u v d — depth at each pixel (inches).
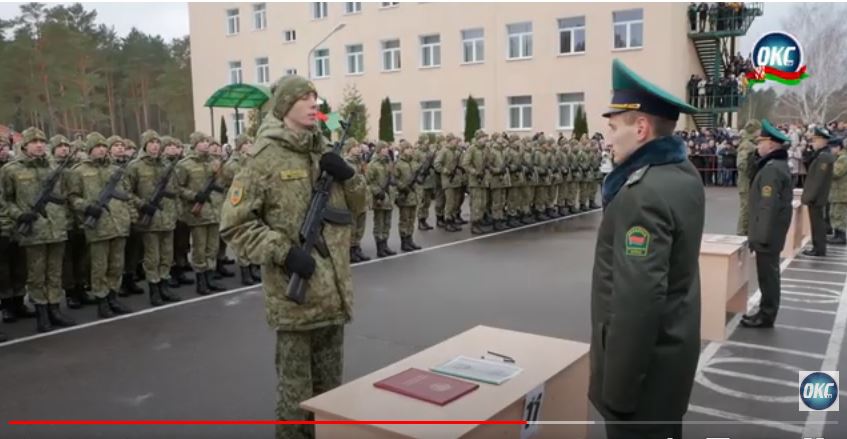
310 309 127.6
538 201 608.1
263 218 129.7
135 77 1612.9
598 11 999.6
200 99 1462.8
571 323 260.1
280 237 124.4
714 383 193.2
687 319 97.6
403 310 283.0
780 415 170.4
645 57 969.5
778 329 247.9
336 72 1272.1
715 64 1020.5
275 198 127.2
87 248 298.8
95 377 207.0
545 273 362.0
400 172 438.3
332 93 1279.5
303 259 123.7
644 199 92.4
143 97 1627.7
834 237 462.0
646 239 91.1
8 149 268.7
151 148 305.7
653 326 90.7
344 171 132.6
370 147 757.3
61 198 264.5
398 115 1216.8
